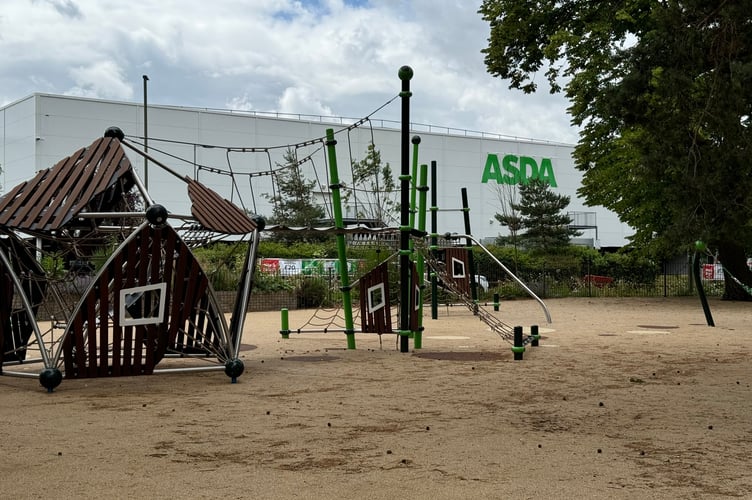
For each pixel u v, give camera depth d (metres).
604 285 36.41
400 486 4.71
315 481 4.83
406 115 13.10
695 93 9.97
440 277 16.20
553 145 68.62
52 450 5.69
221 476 4.95
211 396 8.28
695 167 9.88
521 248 48.50
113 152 10.05
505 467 5.19
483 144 63.47
